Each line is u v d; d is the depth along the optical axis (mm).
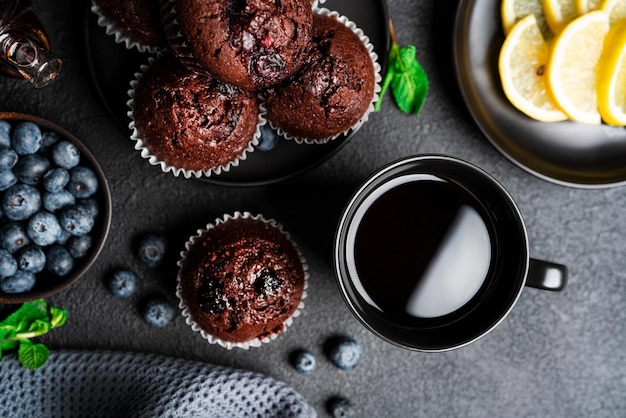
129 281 574
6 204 544
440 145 586
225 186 566
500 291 516
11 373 572
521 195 594
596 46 557
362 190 504
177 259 582
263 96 545
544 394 606
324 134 552
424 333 525
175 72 535
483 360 603
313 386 595
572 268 599
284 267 546
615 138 581
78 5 567
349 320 589
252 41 501
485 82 575
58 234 553
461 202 530
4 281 548
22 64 524
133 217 581
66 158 547
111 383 574
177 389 570
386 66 562
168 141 538
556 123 581
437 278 531
